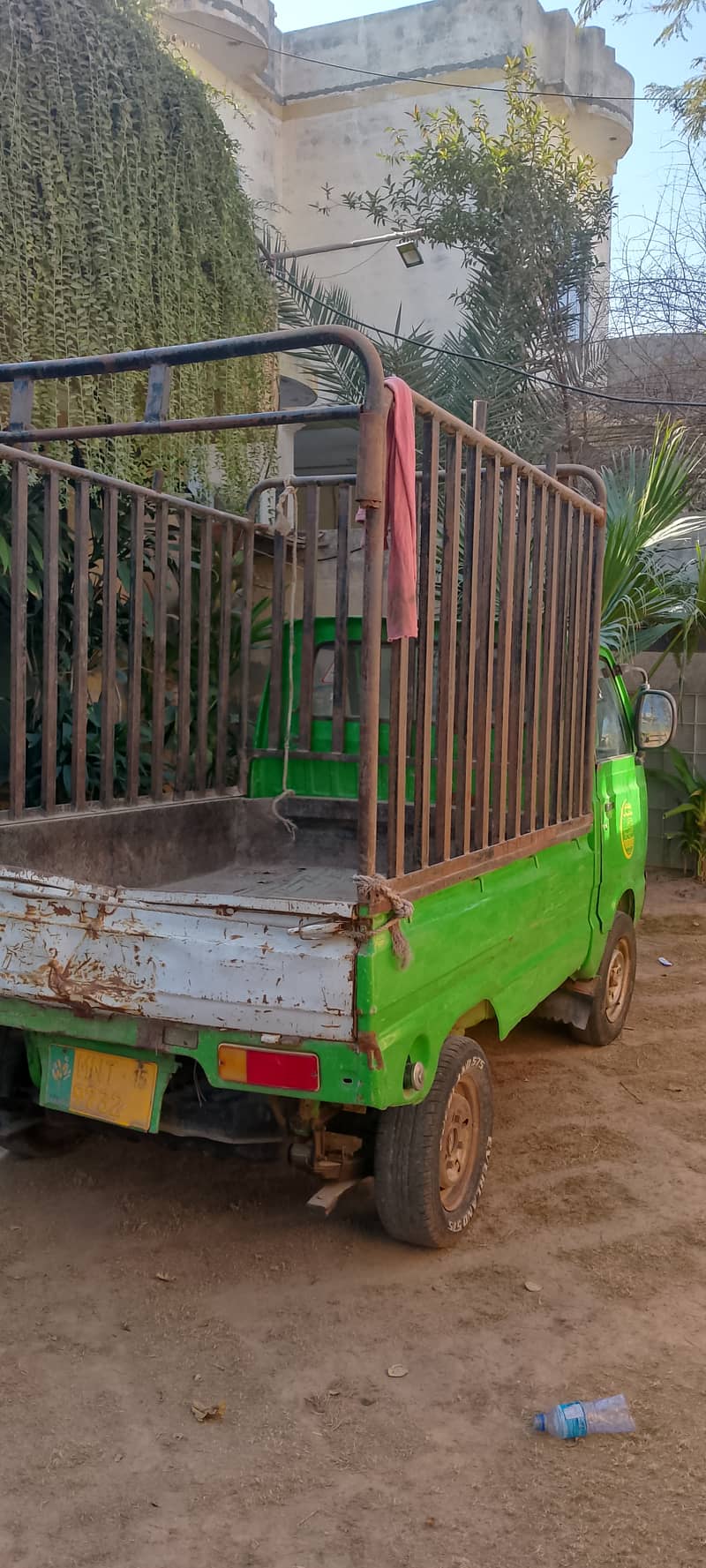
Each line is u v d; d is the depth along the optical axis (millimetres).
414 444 3010
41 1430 2611
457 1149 3580
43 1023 3234
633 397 12352
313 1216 3736
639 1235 3645
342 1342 3010
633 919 5867
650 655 10109
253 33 11844
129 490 4582
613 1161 4223
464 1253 3512
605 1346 3018
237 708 5770
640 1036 5816
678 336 12500
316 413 3078
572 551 4500
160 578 4832
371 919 2764
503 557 3729
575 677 4590
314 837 5234
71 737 5605
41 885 3125
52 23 5602
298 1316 3133
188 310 6641
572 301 12570
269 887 4719
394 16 13422
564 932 4625
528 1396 2791
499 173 11008
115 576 4605
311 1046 2857
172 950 2957
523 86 12680
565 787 4570
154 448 6176
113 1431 2619
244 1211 3762
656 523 8914
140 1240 3543
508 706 3867
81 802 4379
